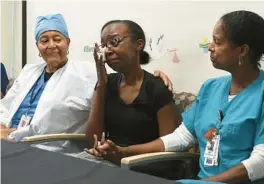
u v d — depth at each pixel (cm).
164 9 211
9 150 116
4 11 308
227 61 136
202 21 196
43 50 214
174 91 194
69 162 104
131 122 170
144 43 175
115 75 183
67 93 206
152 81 172
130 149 147
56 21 214
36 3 285
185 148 154
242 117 131
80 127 209
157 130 171
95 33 249
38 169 99
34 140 173
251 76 137
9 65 312
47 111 202
